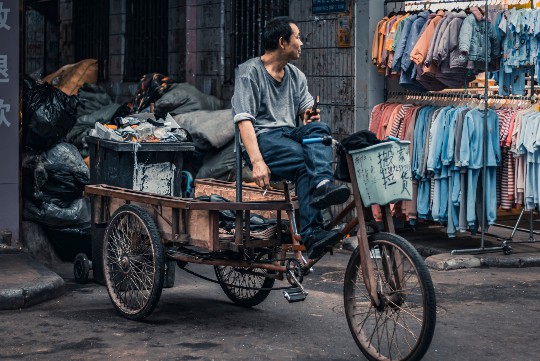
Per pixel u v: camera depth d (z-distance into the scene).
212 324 6.04
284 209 5.77
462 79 9.02
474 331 5.86
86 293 7.10
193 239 5.91
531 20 8.42
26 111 8.47
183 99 10.91
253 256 6.05
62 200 8.48
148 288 6.10
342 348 5.44
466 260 8.19
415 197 9.10
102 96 13.23
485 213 8.61
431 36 8.79
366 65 9.63
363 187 5.01
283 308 6.55
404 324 5.45
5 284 6.67
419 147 8.89
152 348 5.40
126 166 7.20
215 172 9.77
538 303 6.74
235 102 5.67
